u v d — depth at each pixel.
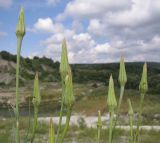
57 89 77.50
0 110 50.56
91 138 19.48
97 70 112.75
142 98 2.23
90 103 41.75
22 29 1.98
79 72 107.50
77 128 22.78
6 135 9.93
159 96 43.69
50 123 1.69
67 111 1.77
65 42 2.01
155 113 33.06
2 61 102.00
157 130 22.41
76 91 71.06
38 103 2.00
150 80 45.03
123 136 16.88
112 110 2.10
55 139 1.76
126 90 30.94
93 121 31.78
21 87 75.62
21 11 2.01
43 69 102.31
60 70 1.99
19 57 1.93
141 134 20.72
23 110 42.91
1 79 92.12
